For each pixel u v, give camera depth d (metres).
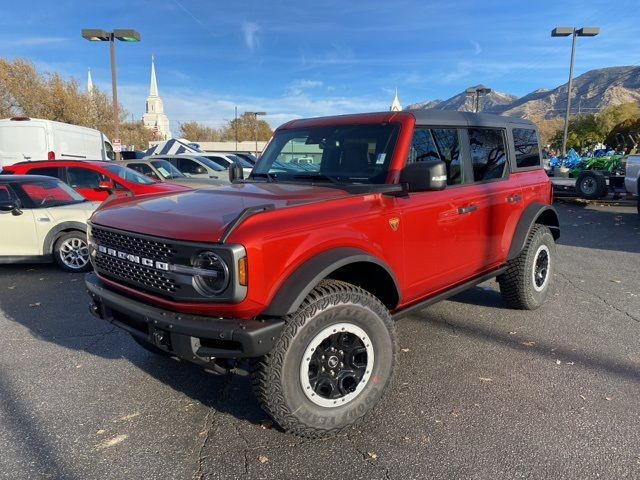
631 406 3.46
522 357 4.27
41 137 13.98
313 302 2.90
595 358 4.24
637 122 34.09
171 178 14.20
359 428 3.22
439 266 3.96
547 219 5.66
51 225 7.40
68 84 41.41
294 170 4.21
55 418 3.38
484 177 4.59
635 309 5.53
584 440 3.06
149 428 3.26
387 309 3.60
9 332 4.96
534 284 5.30
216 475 2.79
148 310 3.00
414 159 3.78
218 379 3.95
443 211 3.90
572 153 24.02
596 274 7.13
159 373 4.05
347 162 3.90
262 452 3.00
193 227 2.85
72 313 5.56
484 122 4.63
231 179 4.65
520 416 3.34
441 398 3.58
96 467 2.87
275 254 2.79
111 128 44.69
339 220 3.12
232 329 2.71
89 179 9.84
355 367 3.16
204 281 2.77
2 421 3.34
